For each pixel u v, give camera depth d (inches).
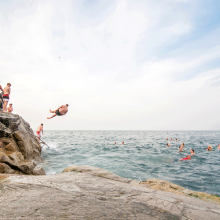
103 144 935.7
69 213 70.3
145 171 330.3
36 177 150.9
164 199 106.7
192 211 89.2
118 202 92.7
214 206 104.1
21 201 82.6
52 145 784.9
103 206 83.2
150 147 798.5
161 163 414.0
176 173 318.0
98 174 186.2
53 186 120.0
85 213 71.5
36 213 67.9
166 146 850.8
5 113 327.0
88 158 464.1
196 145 896.9
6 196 90.1
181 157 505.0
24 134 343.9
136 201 97.7
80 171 199.6
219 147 749.9
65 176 165.5
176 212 85.2
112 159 455.2
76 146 787.4
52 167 349.1
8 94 396.8
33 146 395.9
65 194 100.5
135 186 143.8
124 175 298.8
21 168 241.3
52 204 80.3
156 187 150.2
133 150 674.8
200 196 136.9
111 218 68.2
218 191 224.2
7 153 263.4
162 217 75.7
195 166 383.6
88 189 121.3
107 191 119.7
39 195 94.8
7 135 290.8
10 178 137.6
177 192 142.9
